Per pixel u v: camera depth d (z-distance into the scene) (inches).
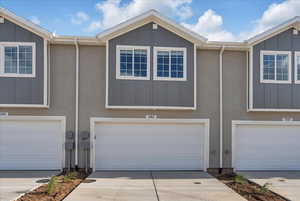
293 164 417.4
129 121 401.1
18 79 382.0
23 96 381.7
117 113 400.8
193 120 408.5
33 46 384.2
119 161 403.5
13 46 382.9
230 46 409.4
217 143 411.5
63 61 400.8
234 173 391.2
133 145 406.0
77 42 396.2
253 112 414.9
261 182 335.0
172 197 264.4
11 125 394.3
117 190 289.0
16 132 394.9
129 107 389.4
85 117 398.9
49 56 397.1
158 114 404.2
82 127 398.3
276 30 404.8
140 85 392.5
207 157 409.1
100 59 404.8
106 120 399.2
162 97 394.3
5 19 383.9
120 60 393.1
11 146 394.0
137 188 298.2
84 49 403.5
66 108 398.0
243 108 414.9
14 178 343.0
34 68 382.9
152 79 394.0
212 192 284.0
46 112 394.9
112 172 387.9
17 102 380.8
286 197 268.5
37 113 393.7
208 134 410.9
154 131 408.5
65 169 393.7
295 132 420.5
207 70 415.8
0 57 380.2
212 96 414.0
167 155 408.8
